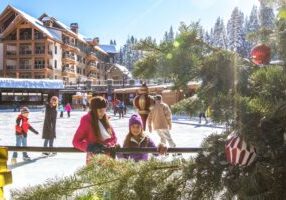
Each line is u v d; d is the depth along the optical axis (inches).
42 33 2679.6
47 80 2161.7
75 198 54.0
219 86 52.3
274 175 48.3
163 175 54.9
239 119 48.4
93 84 2583.7
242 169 50.5
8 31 2696.9
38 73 2701.8
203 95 51.6
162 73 53.3
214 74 52.3
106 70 3730.3
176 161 56.0
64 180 56.2
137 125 164.1
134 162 59.3
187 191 52.9
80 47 3230.8
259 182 46.9
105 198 53.6
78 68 3216.0
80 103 2193.7
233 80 51.7
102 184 55.3
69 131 885.2
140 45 55.2
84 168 58.7
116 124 1125.7
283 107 46.8
